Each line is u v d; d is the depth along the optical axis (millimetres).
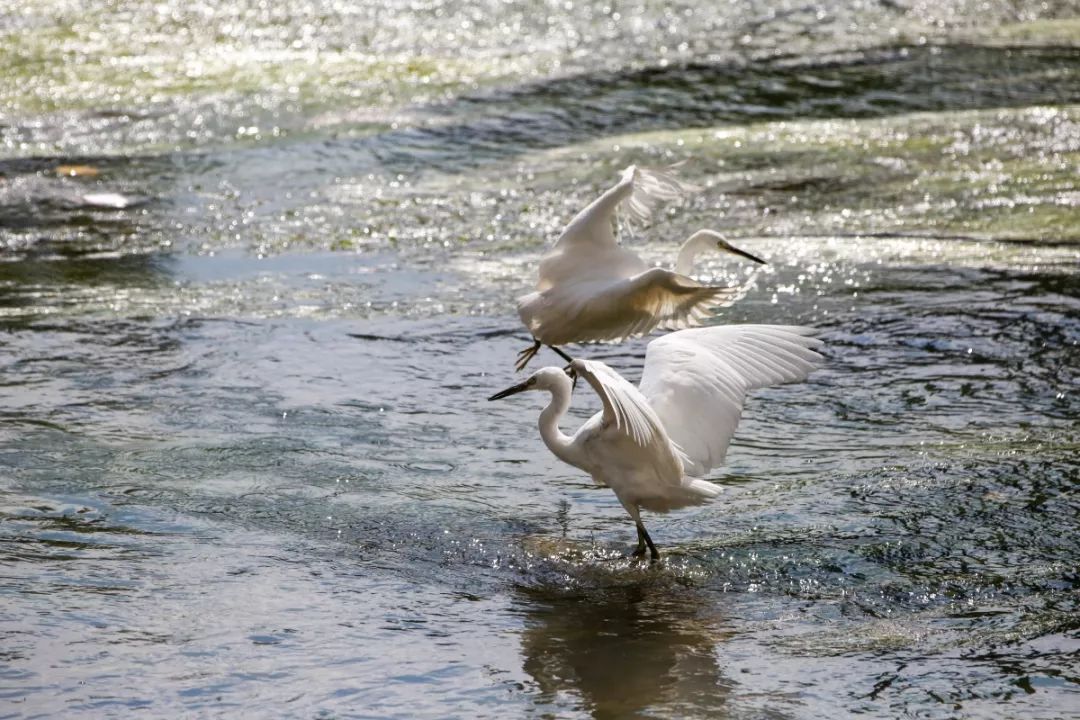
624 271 9992
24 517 10055
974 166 21062
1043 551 9375
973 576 9055
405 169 21609
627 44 30000
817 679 7781
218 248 17938
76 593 8820
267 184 20875
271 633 8336
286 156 22250
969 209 18969
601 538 9828
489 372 13445
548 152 22406
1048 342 13805
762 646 8211
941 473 10688
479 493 10633
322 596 8898
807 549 9500
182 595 8852
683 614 8664
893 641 8250
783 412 12242
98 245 18062
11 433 11680
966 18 32312
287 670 7867
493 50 29766
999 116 23922
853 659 8023
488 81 26891
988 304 14961
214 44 30688
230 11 33688
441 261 17312
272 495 10539
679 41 30188
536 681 7770
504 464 11219
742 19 32156
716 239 12195
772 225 18531
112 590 8891
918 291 15523
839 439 11578
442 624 8516
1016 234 17797
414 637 8328
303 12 33438
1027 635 8273
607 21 32188
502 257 17484
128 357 13727
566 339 9961
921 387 12734
